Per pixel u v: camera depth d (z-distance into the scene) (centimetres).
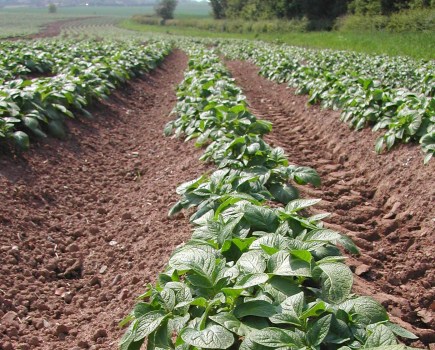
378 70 1638
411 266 536
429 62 1692
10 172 728
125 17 11569
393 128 806
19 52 1664
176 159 870
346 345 296
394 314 443
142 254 555
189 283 358
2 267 514
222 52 3291
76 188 773
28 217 629
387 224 633
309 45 3572
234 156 656
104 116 1186
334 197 735
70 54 1934
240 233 419
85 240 619
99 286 520
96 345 404
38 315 462
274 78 1766
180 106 1074
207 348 295
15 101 902
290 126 1197
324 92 1202
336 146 958
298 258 346
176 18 9562
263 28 5622
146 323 319
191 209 595
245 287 314
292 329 309
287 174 580
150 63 2108
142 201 717
